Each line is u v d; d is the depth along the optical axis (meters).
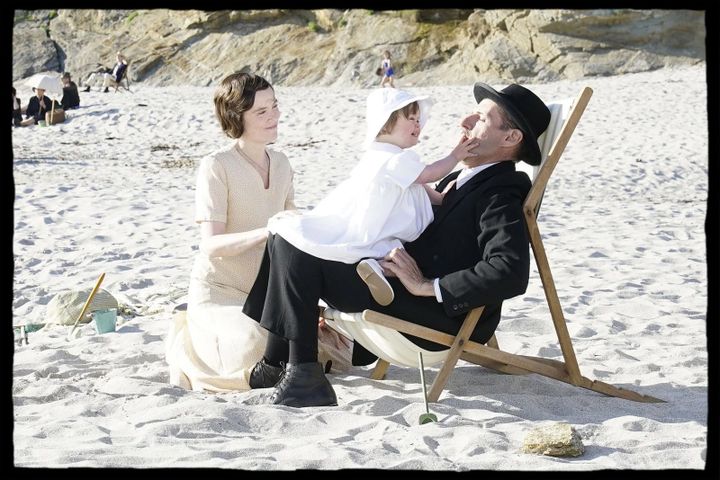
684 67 65.06
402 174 8.83
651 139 38.22
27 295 15.47
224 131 10.02
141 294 15.49
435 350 9.05
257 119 9.86
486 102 9.09
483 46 70.06
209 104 55.03
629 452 7.82
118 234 21.41
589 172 32.19
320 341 10.24
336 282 8.85
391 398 9.15
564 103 9.29
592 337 12.30
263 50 80.06
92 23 87.81
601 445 8.04
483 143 9.05
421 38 75.06
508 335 12.28
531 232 9.12
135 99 59.34
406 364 9.30
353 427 8.35
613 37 67.19
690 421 8.59
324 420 8.48
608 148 36.78
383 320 8.59
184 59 82.19
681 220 23.22
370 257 8.83
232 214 10.02
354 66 74.75
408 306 8.83
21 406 9.09
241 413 8.51
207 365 9.80
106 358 11.23
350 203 8.96
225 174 9.94
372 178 8.84
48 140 46.06
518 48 69.12
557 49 67.44
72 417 8.70
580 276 16.50
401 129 9.03
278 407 8.77
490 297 8.58
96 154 40.91
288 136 45.28
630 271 16.94
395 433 8.16
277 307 8.92
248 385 9.48
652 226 22.23
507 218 8.71
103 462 7.30
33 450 7.61
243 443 7.84
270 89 9.92
